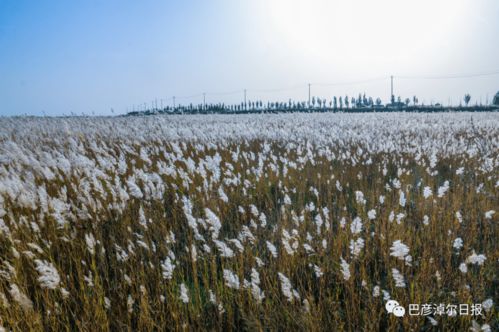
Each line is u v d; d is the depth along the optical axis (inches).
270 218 205.9
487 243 166.2
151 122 749.9
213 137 465.1
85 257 152.2
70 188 227.1
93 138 519.5
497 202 206.1
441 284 133.3
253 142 459.5
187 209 151.1
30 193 177.8
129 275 140.6
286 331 111.0
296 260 147.8
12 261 137.6
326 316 118.5
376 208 203.9
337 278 140.0
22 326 109.5
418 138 498.9
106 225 185.2
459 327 114.8
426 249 149.9
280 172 309.0
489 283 135.2
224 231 190.5
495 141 429.7
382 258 151.9
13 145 270.1
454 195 212.7
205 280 129.5
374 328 112.3
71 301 126.8
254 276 110.6
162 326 110.6
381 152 389.7
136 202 216.7
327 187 250.2
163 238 170.2
